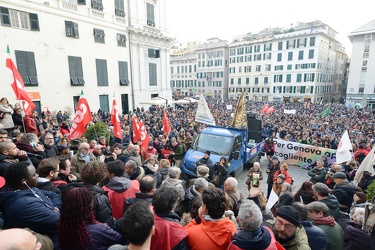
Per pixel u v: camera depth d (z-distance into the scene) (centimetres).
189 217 308
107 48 2333
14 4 1602
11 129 702
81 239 201
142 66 2720
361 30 4400
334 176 500
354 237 312
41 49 1795
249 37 6200
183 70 7644
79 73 2094
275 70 5516
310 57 4969
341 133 1571
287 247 251
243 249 199
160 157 981
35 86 1778
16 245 126
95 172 276
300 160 1193
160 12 2895
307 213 292
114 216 319
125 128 1191
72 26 1983
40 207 221
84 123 727
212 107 3412
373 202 340
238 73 6284
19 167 232
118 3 2405
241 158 974
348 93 4691
